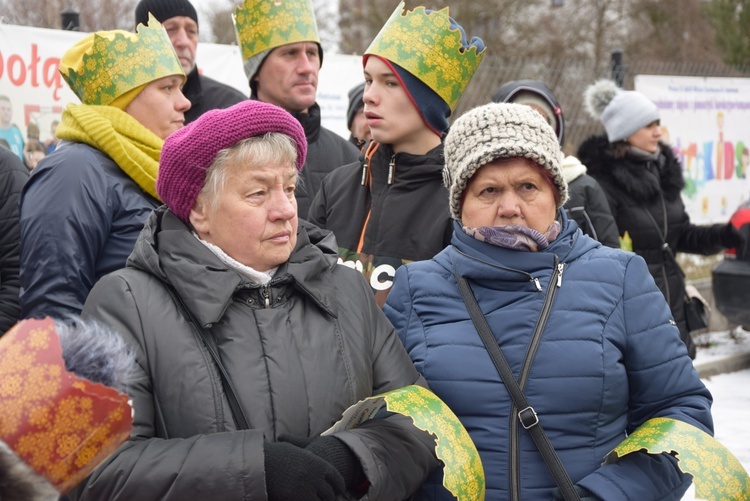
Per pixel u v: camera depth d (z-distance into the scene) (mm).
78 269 2734
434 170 3053
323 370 2090
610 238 4250
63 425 1316
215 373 1984
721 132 9938
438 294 2357
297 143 2186
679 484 2227
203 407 1954
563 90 8133
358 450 1975
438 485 2260
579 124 8109
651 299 2293
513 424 2186
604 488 2100
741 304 7273
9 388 1305
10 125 5355
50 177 2822
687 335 5203
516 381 2201
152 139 3016
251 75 3990
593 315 2238
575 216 4188
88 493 1882
